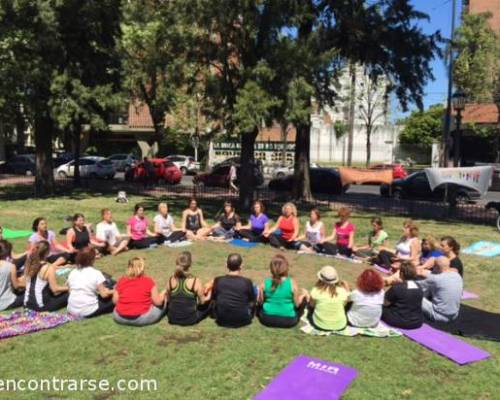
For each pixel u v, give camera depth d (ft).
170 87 56.80
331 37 62.59
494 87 110.52
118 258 34.19
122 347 19.44
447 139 80.43
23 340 19.93
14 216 52.16
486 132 139.64
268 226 41.09
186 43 50.29
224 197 74.02
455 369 18.31
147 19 77.36
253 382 16.85
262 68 46.83
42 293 22.75
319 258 35.73
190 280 21.81
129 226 37.45
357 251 36.45
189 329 21.39
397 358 19.06
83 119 71.61
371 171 85.51
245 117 46.52
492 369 18.34
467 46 109.70
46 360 18.24
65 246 32.68
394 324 21.89
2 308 23.11
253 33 49.55
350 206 67.72
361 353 19.39
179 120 130.41
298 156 71.05
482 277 31.94
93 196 74.13
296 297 21.86
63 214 54.29
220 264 33.14
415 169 156.35
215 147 160.15
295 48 47.67
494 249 40.19
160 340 20.20
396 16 64.18
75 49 69.67
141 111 160.76
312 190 89.56
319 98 59.06
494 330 21.99
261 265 33.17
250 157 57.93
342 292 21.83
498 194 97.04
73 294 22.43
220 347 19.61
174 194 78.74
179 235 39.93
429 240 31.12
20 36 61.82
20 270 29.19
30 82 65.05
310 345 20.01
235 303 21.48
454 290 22.41
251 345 19.85
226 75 50.90
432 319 22.68
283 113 48.37
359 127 201.16
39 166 74.59
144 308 21.52
